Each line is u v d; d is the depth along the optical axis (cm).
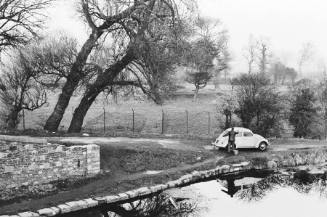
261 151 3425
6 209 1975
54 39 3862
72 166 2427
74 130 3859
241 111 4166
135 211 2191
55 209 2012
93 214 2112
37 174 2269
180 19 3638
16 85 3806
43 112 5269
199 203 2336
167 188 2531
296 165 3303
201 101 6322
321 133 4806
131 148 3011
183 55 3747
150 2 3625
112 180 2498
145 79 3778
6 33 3025
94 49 3731
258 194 2577
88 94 3897
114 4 3678
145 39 3538
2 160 2123
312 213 2222
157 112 5534
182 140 3634
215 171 2892
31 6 3058
